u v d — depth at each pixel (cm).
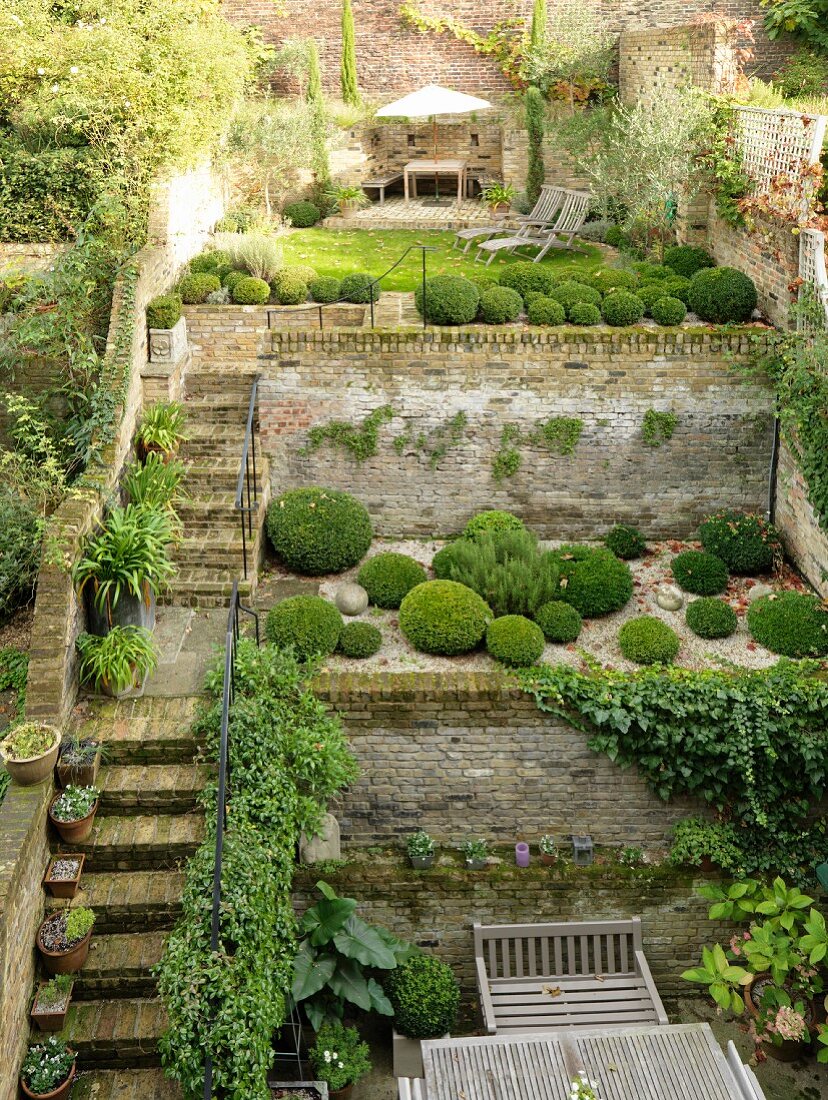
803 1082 948
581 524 1295
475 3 1833
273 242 1462
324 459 1286
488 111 1878
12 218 1398
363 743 1034
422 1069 951
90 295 1264
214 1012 748
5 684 1091
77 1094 793
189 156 1414
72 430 1216
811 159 1165
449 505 1297
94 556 992
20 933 800
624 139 1592
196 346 1358
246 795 891
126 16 1409
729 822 1038
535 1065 873
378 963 908
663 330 1219
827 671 1040
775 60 1777
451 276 1293
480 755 1036
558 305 1262
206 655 1062
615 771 1035
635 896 1027
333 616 1085
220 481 1227
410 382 1248
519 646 1042
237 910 794
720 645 1110
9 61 1399
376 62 1891
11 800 872
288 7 1855
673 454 1261
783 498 1240
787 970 943
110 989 841
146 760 948
